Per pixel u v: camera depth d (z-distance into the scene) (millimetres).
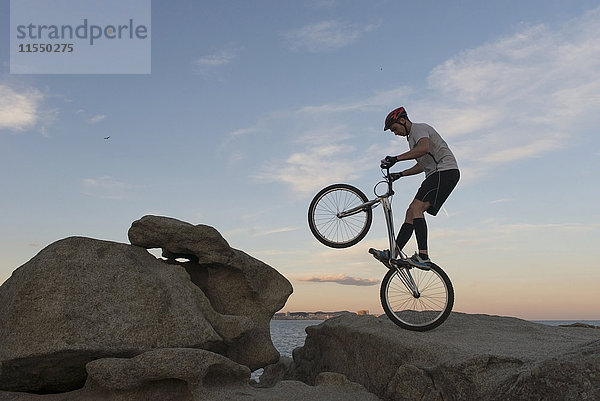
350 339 7277
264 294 7941
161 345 6055
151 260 7055
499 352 5742
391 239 6965
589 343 4832
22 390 5898
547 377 4594
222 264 7441
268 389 6234
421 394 5688
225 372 5996
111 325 5906
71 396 5660
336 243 7176
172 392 5566
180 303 6512
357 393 6379
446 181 6816
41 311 5711
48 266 6031
